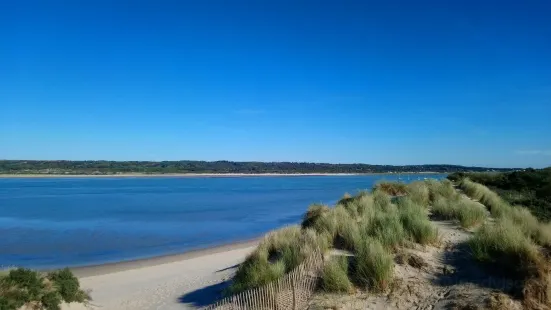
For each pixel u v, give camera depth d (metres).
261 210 52.75
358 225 12.55
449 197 17.91
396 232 10.99
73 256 25.52
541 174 26.91
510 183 26.92
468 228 12.48
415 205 14.53
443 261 9.82
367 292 8.84
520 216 13.53
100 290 16.75
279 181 161.00
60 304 11.77
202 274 18.36
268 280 10.59
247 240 30.28
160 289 16.16
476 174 32.16
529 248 8.67
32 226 39.41
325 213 15.67
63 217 46.44
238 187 115.38
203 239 31.30
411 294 8.52
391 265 9.27
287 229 16.00
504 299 7.54
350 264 9.95
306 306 8.67
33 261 24.14
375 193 19.52
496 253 9.20
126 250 27.38
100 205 61.41
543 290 7.69
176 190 101.88
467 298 7.86
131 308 13.86
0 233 35.09
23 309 10.57
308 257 10.43
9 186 124.44
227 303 9.80
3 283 10.72
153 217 46.00
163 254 25.78
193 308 12.73
